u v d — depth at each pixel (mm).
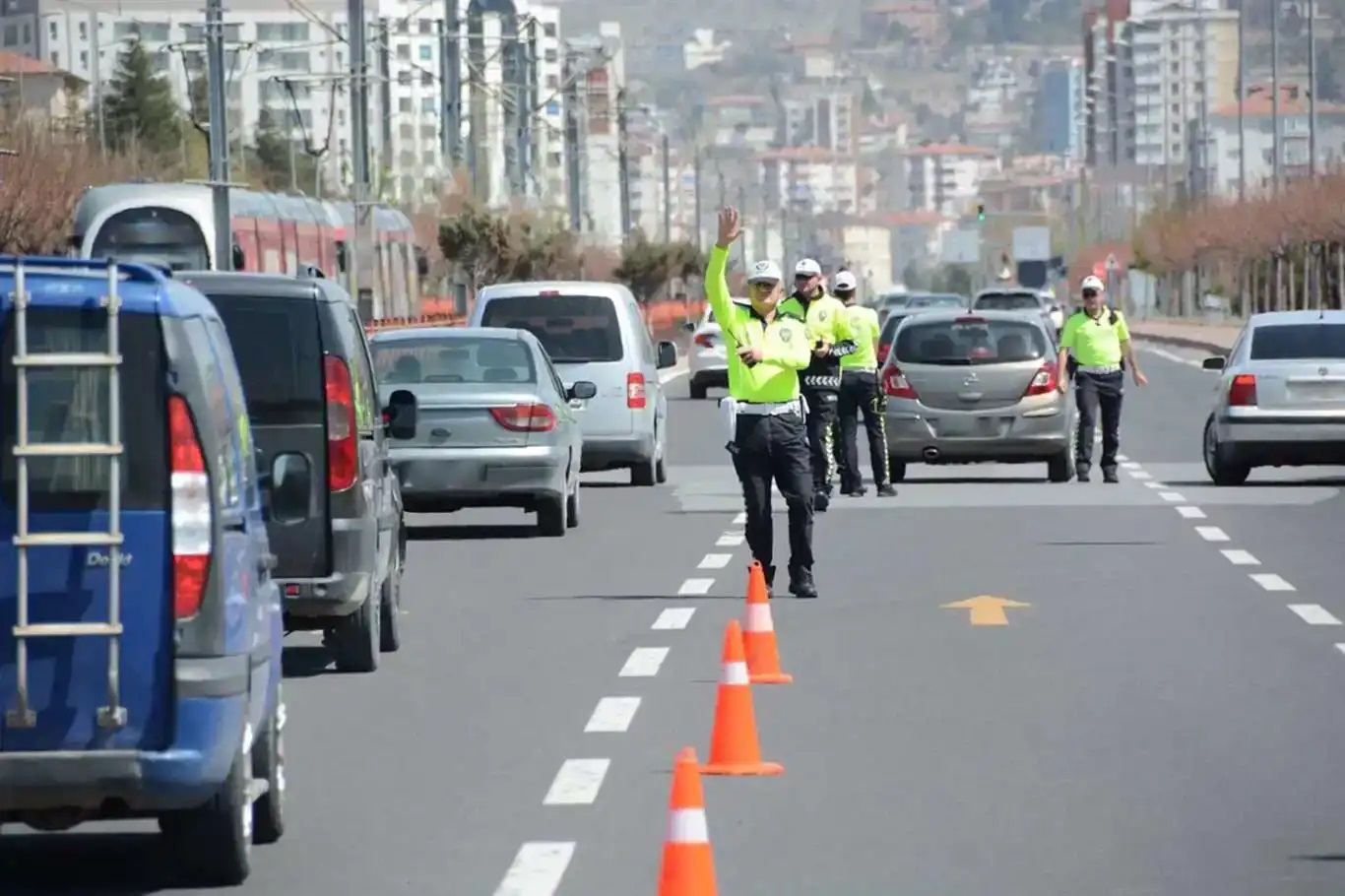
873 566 47938
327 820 24438
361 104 132250
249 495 22062
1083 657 35406
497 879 21766
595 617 40656
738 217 42094
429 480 54000
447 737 29281
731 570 47906
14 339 20141
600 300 68188
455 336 55656
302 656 36562
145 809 20672
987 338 69750
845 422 65562
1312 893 21047
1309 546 51250
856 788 25812
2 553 20094
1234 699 31578
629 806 25047
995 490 67250
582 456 68375
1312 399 67438
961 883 21438
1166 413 108812
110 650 20125
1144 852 22656
